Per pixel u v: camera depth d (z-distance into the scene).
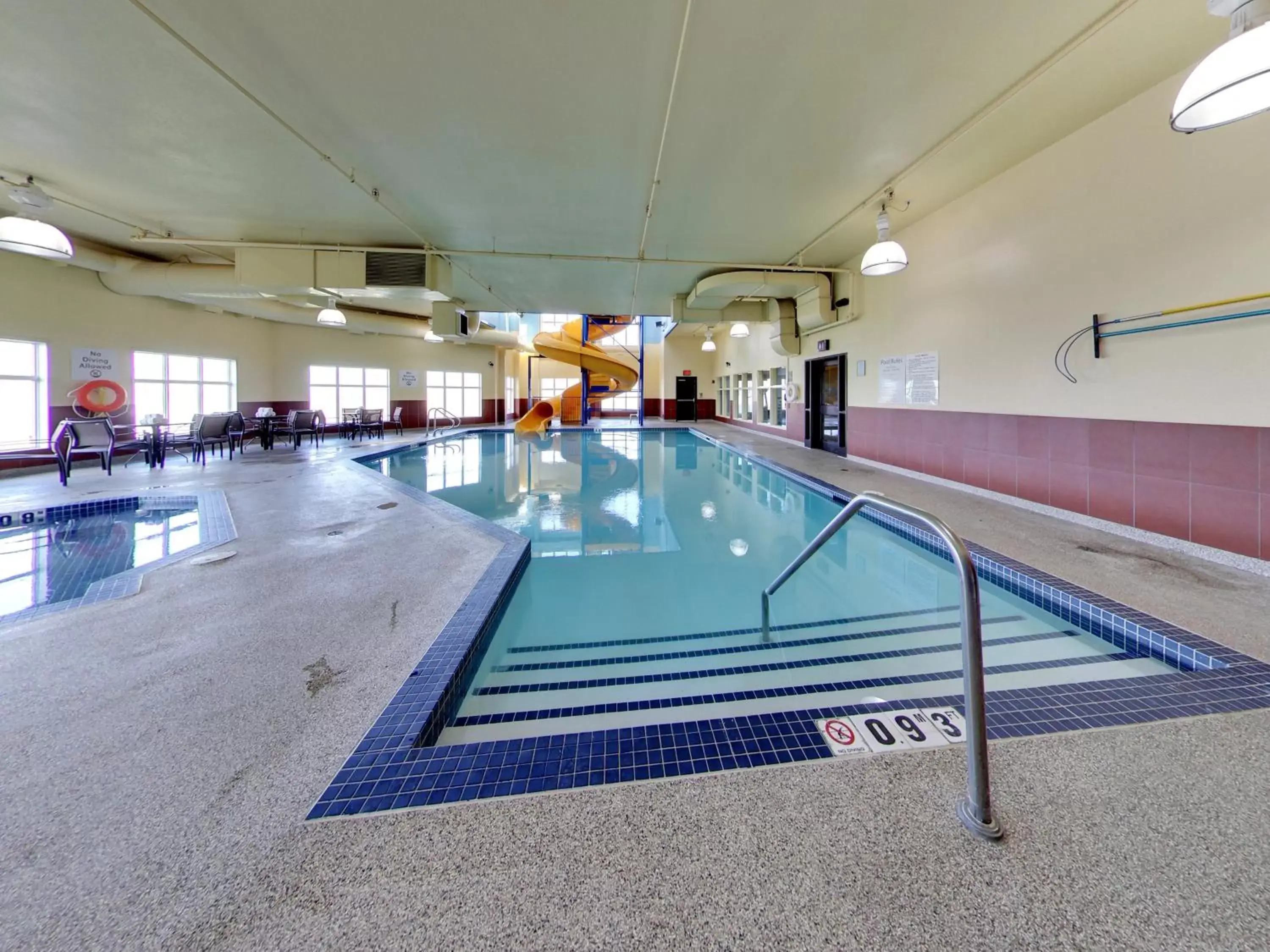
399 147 4.04
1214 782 1.30
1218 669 1.88
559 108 3.54
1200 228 3.07
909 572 3.62
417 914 0.98
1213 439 3.08
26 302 6.38
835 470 6.55
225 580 2.82
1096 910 0.98
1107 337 3.65
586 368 14.94
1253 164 2.82
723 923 0.96
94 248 6.61
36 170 4.37
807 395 9.20
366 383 12.91
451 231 5.92
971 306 4.93
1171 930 0.94
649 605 3.12
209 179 4.54
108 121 3.65
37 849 1.12
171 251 6.86
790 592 3.27
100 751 1.45
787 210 5.32
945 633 2.66
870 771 1.37
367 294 6.82
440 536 3.71
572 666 2.39
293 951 0.91
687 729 1.56
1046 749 1.44
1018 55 3.03
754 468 8.02
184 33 2.85
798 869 1.06
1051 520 3.94
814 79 3.23
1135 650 2.26
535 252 6.68
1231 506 3.00
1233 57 1.82
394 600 2.56
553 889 1.03
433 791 1.30
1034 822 1.18
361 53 3.01
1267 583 2.67
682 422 16.77
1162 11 2.67
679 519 5.14
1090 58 3.03
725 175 4.50
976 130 3.80
